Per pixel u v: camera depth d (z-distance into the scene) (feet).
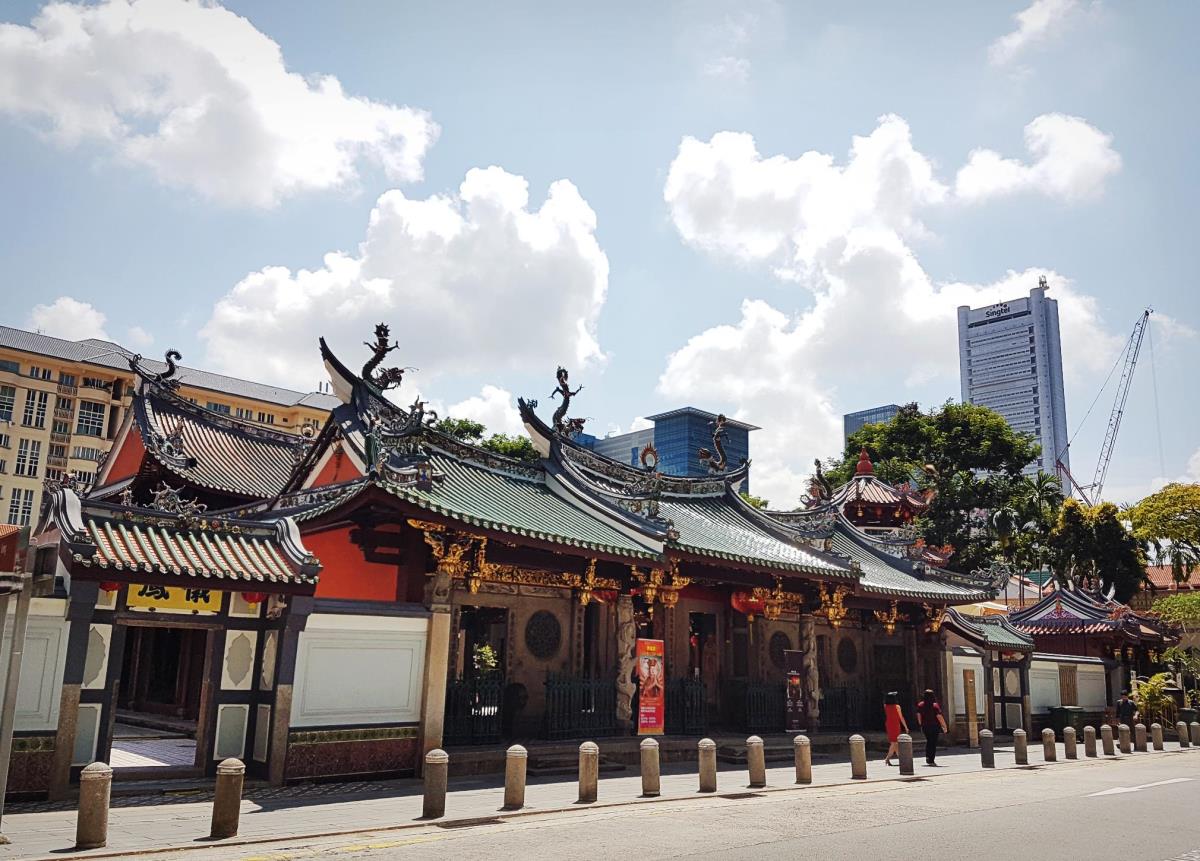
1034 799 60.70
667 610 91.25
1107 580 219.61
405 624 62.08
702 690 87.04
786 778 69.31
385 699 60.18
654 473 101.19
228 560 53.93
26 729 46.80
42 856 34.47
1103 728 100.27
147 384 110.93
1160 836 47.19
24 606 37.58
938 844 42.63
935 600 105.40
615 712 78.54
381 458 62.34
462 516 62.49
